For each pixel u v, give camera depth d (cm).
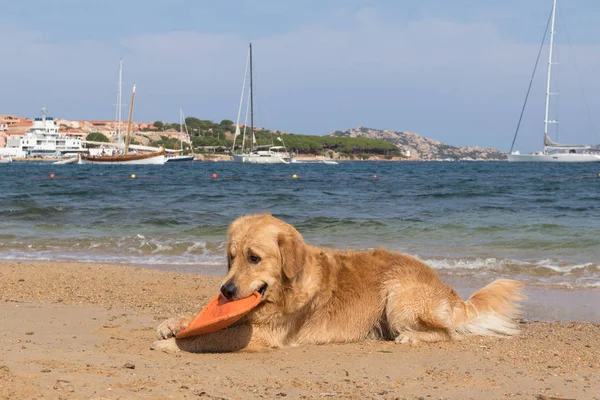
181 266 1315
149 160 10250
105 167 8875
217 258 1401
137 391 454
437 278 752
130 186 3894
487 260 1302
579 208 2241
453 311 745
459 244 1517
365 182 4453
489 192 3172
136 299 959
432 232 1695
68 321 769
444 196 2944
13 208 2238
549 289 1070
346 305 719
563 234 1611
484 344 708
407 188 3634
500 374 573
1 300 923
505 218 1953
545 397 493
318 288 696
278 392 484
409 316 720
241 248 639
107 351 614
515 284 804
